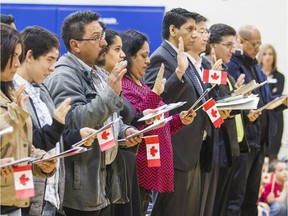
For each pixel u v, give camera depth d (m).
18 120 4.98
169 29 7.93
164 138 7.11
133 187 6.65
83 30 6.37
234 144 8.48
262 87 9.77
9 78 5.09
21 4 12.26
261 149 9.78
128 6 12.29
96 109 5.88
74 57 6.34
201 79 7.86
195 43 7.92
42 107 5.71
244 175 9.18
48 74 5.79
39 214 5.55
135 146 6.70
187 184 7.60
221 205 8.98
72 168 6.03
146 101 6.82
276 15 13.01
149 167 7.04
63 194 5.88
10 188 5.11
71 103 6.04
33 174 5.39
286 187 11.05
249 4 12.95
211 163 7.91
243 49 9.64
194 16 7.92
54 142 5.41
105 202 6.23
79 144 5.53
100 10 12.31
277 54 13.16
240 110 8.23
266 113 9.76
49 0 12.30
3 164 4.87
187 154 7.56
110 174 6.38
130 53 7.12
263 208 10.77
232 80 8.95
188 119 7.23
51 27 12.28
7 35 5.04
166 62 7.69
